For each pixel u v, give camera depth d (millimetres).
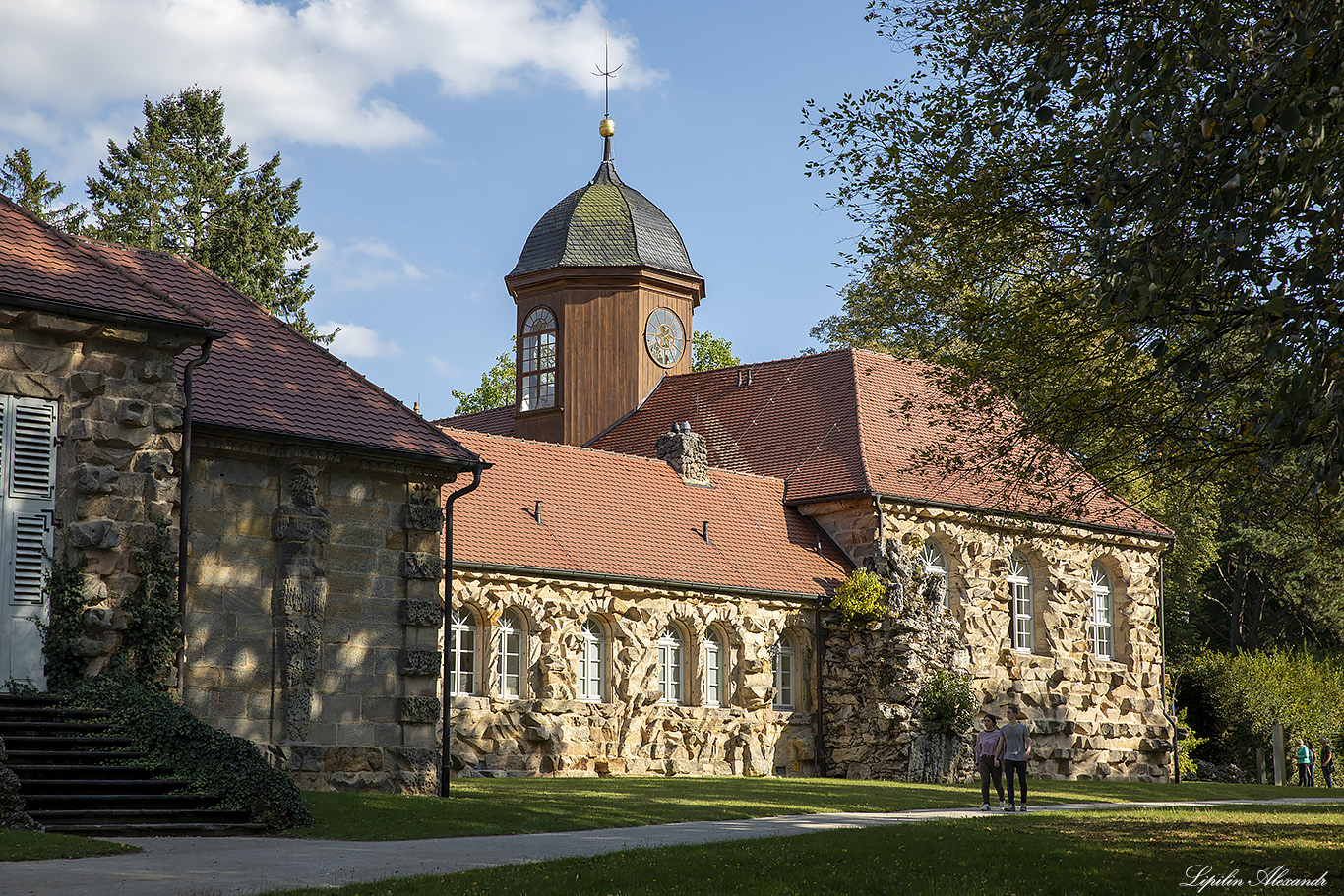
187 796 18250
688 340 50469
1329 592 60688
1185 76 15102
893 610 37312
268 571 23984
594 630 34344
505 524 33500
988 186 20281
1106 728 44000
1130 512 46125
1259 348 14992
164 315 21281
